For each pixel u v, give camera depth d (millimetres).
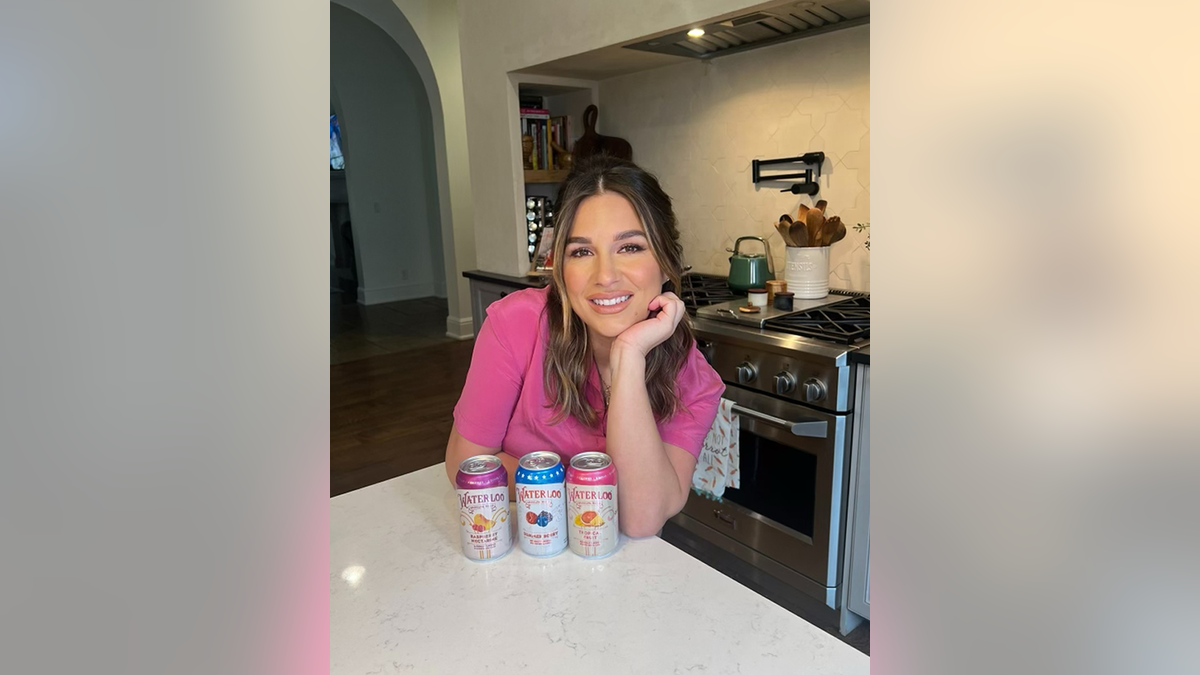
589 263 942
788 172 2436
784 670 634
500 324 1095
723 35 2287
